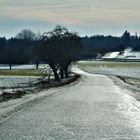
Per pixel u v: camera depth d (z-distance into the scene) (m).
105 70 172.50
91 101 32.16
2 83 75.12
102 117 21.11
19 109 24.27
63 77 101.62
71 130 16.38
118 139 14.19
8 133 15.41
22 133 15.45
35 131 15.99
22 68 169.50
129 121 19.45
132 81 84.75
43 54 91.50
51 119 19.98
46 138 14.29
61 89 51.56
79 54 103.81
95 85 65.25
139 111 24.39
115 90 50.16
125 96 38.81
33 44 94.56
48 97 36.25
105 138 14.41
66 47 96.75
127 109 25.64
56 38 95.38
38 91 45.00
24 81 84.25
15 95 35.47
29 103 29.02
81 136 14.83
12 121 18.88
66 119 20.08
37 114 22.03
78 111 24.14
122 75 121.44
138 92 46.31
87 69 183.00
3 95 34.12
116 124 18.33
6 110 23.34
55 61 92.50
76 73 135.00
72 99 34.12
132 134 15.39
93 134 15.35
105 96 38.62
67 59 98.38
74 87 57.84
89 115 22.03
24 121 18.97
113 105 28.58
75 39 101.81
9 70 150.62
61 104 28.92
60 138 14.32
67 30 99.88
